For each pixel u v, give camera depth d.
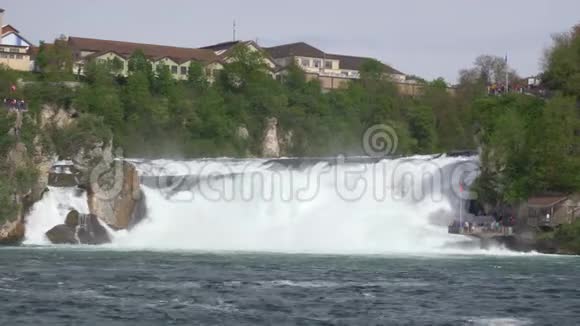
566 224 125.25
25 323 65.25
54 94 157.12
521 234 126.75
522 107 149.62
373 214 138.25
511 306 73.69
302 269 97.69
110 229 139.12
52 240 135.88
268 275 91.69
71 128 146.00
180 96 186.50
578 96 151.00
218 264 102.38
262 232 138.88
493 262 107.38
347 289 81.94
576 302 75.88
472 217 136.00
